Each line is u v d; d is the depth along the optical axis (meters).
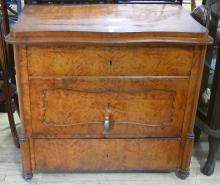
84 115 1.48
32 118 1.47
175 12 1.64
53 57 1.36
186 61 1.39
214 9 1.61
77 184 1.62
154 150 1.58
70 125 1.50
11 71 1.84
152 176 1.69
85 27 1.36
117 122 1.50
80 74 1.39
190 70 1.41
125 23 1.43
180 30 1.35
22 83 1.40
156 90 1.44
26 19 1.45
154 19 1.50
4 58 1.68
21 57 1.34
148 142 1.55
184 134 1.55
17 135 1.86
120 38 1.32
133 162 1.60
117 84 1.42
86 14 1.56
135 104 1.47
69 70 1.38
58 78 1.39
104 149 1.56
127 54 1.36
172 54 1.38
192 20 1.50
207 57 1.65
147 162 1.61
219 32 1.60
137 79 1.41
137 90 1.44
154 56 1.38
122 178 1.67
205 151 1.88
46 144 1.53
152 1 1.78
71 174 1.69
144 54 1.37
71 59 1.36
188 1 2.64
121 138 1.54
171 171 1.71
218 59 1.50
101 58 1.37
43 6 1.67
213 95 1.56
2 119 2.12
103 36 1.32
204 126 1.63
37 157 1.56
